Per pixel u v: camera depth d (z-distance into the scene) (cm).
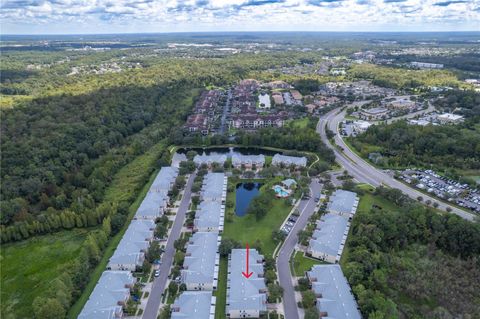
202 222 19225
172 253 17438
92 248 16662
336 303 13575
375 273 14825
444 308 13750
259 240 17812
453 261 16262
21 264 17300
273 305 14200
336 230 18212
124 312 13850
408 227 18075
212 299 14438
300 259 16938
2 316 14238
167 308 13712
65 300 13750
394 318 12712
